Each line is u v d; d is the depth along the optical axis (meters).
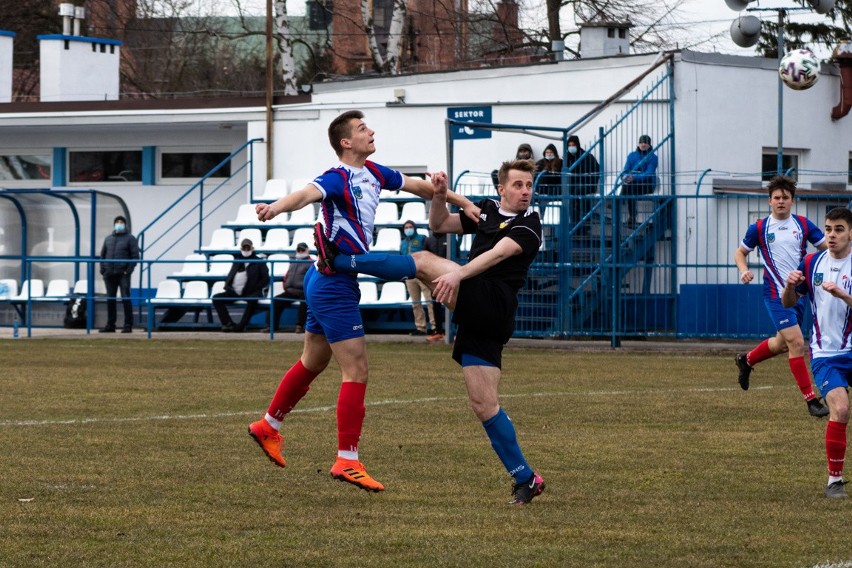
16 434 20.47
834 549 12.55
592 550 12.43
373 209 15.09
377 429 21.23
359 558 12.02
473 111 42.41
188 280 49.44
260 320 50.03
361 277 47.09
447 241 40.56
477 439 20.09
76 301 49.44
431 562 11.88
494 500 15.16
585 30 53.47
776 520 14.02
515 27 79.69
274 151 53.28
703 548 12.55
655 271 43.22
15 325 44.47
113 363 33.84
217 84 95.56
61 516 13.92
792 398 25.94
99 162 58.69
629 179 42.81
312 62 90.50
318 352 15.41
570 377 30.47
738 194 40.62
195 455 18.41
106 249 46.56
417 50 83.12
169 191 57.59
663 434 20.81
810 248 38.00
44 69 61.78
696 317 41.59
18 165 59.59
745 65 47.06
